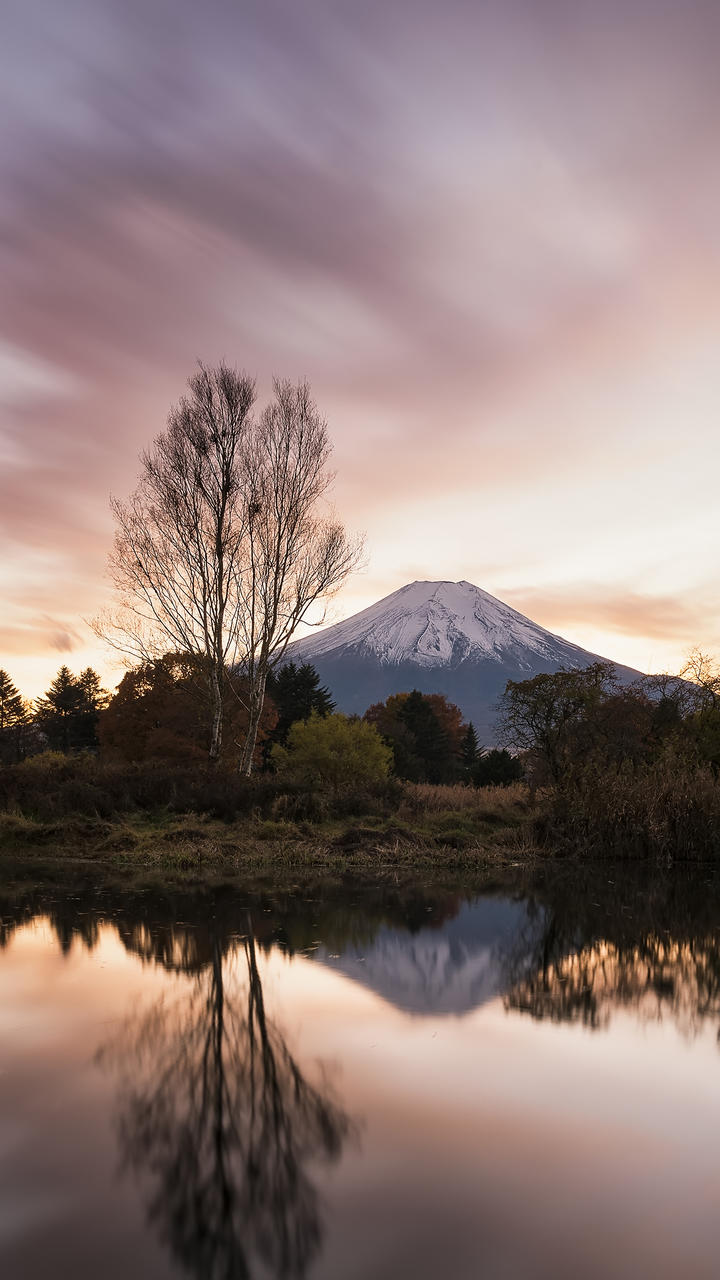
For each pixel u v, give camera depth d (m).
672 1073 5.56
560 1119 4.84
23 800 20.98
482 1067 5.63
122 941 9.37
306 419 29.38
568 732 24.05
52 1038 6.11
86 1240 3.59
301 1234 3.64
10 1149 4.38
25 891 12.91
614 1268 3.41
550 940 9.92
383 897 12.95
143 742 40.09
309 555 29.08
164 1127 4.64
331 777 28.09
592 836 18.84
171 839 18.50
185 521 28.30
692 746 22.81
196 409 28.91
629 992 7.58
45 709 83.06
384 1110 4.93
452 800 24.95
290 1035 6.24
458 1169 4.23
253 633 28.58
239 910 11.47
